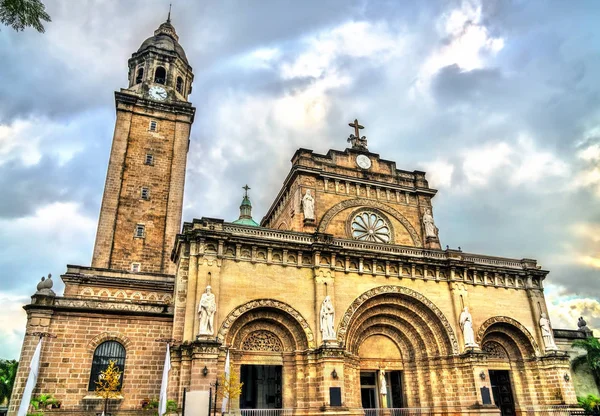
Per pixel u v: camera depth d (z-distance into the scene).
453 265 37.78
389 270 36.25
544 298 40.97
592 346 41.03
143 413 29.38
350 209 41.78
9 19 9.62
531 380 38.00
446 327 35.84
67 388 28.73
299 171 40.88
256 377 35.25
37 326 29.28
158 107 53.06
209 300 28.94
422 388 35.28
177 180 50.12
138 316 31.86
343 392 29.72
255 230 33.50
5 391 51.22
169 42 60.03
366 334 35.88
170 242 46.88
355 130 46.97
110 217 45.75
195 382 26.61
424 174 46.59
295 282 32.66
